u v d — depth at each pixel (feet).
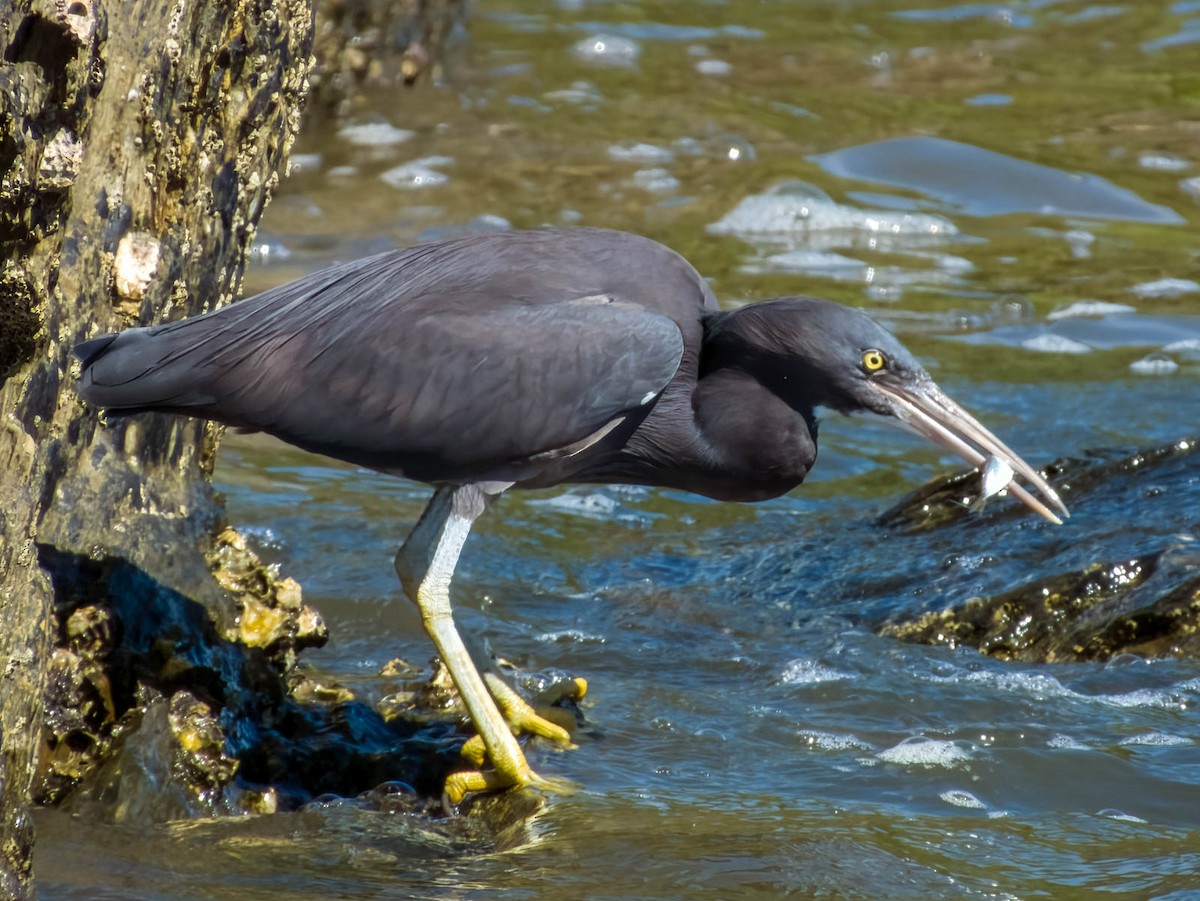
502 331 30.22
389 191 75.61
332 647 37.37
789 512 47.98
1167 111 88.38
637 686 35.37
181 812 27.81
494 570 42.96
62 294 27.99
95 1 26.09
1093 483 44.50
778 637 38.60
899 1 111.34
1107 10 108.27
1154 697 34.53
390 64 88.94
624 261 32.07
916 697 34.55
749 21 106.32
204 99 31.37
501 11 106.52
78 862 25.64
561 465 32.60
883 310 62.80
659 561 44.29
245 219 33.86
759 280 65.46
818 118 87.20
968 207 75.66
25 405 26.11
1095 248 70.64
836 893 25.21
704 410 32.76
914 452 52.80
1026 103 89.86
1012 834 27.81
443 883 25.59
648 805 28.91
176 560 30.91
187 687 29.50
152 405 29.17
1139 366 57.62
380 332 30.17
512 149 81.82
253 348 29.73
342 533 44.11
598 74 94.58
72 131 25.40
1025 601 38.55
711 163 80.12
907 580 41.01
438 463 30.76
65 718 27.96
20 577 23.73
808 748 32.04
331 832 27.71
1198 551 38.50
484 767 30.48
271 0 32.86
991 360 58.08
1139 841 27.58
